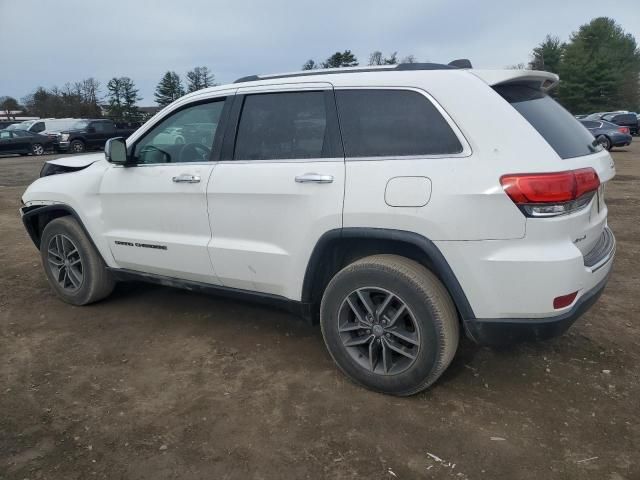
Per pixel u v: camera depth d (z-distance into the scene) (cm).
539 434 272
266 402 304
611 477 242
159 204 377
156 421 288
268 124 335
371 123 300
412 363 292
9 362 354
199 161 362
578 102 5888
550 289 262
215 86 370
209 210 352
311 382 325
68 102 6681
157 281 404
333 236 299
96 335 395
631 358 350
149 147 392
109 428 282
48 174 484
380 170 287
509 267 263
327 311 315
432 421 284
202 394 313
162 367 346
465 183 266
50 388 321
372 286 296
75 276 447
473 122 273
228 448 265
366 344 314
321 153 311
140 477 246
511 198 258
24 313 439
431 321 282
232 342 381
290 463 254
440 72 291
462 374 332
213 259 355
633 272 531
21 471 250
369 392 313
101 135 2764
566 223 264
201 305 452
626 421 282
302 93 325
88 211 421
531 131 271
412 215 276
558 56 6128
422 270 287
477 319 278
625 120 3067
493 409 294
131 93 6888
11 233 753
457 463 252
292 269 323
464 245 268
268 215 326
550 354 355
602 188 317
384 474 246
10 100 7394
